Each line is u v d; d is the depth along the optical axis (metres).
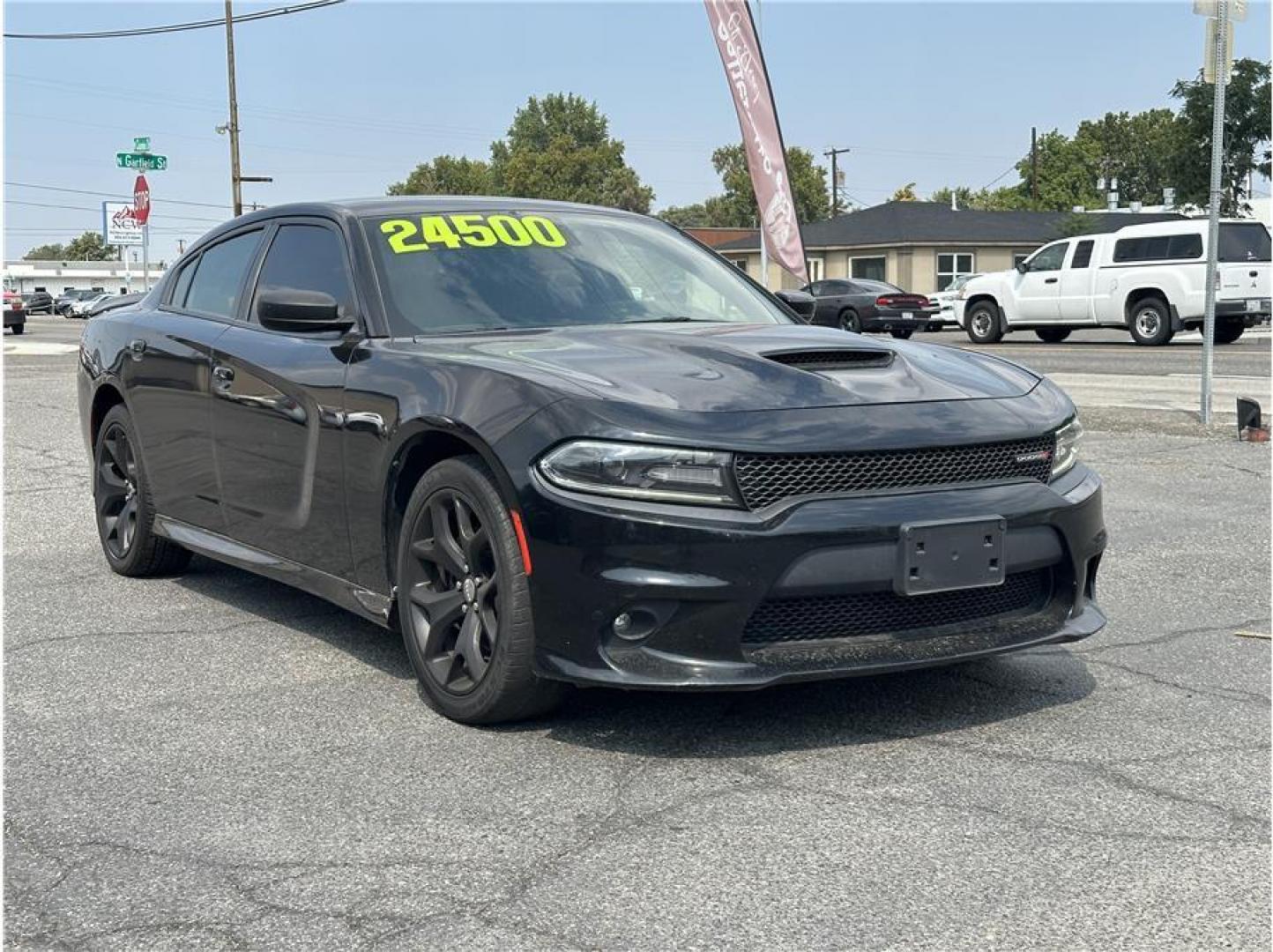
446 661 3.58
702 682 3.08
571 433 3.19
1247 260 20.78
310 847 2.75
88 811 2.97
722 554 3.08
